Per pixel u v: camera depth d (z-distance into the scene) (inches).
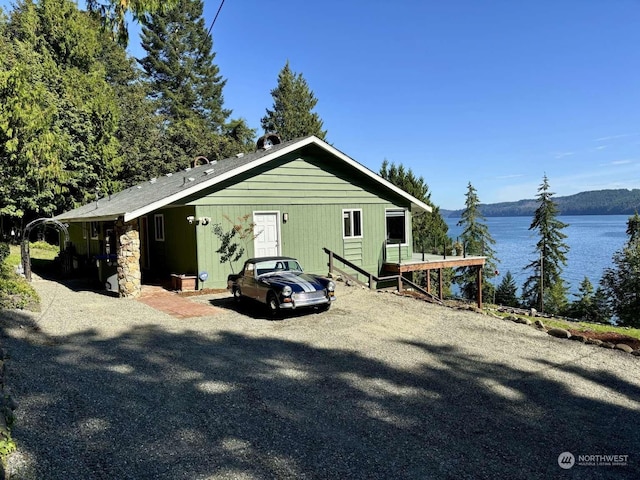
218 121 1752.0
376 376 217.0
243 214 500.4
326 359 242.5
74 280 599.5
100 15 283.4
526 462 141.3
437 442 152.3
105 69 1212.5
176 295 449.1
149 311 370.0
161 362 232.2
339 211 581.6
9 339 257.8
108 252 558.6
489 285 1216.8
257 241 511.2
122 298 431.8
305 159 550.3
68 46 979.3
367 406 181.2
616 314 860.0
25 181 749.3
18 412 159.2
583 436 160.2
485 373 223.3
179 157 1195.3
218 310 375.2
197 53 1729.8
